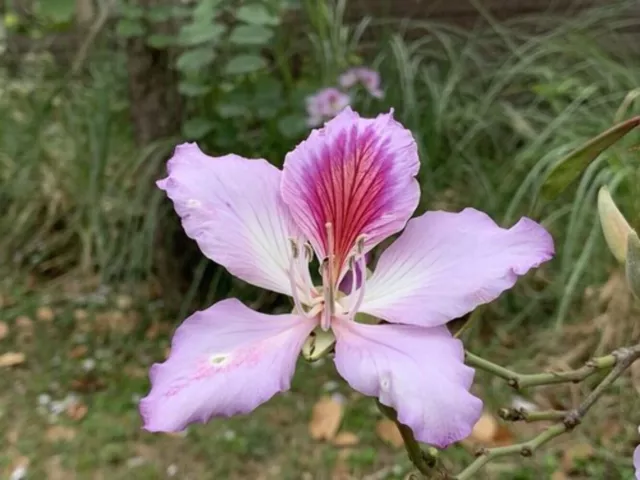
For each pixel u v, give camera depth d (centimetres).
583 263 41
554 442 39
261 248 14
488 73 58
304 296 14
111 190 54
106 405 43
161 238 50
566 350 43
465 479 16
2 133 64
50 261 58
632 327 40
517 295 48
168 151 50
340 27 54
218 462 39
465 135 53
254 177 15
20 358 47
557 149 44
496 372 17
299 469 38
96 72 61
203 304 51
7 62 72
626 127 14
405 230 14
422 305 13
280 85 50
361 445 39
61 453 40
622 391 40
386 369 12
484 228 13
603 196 15
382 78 55
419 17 63
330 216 14
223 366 12
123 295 53
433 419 11
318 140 14
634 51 58
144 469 38
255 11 47
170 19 53
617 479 36
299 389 44
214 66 53
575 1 62
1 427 42
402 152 14
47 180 60
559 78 52
